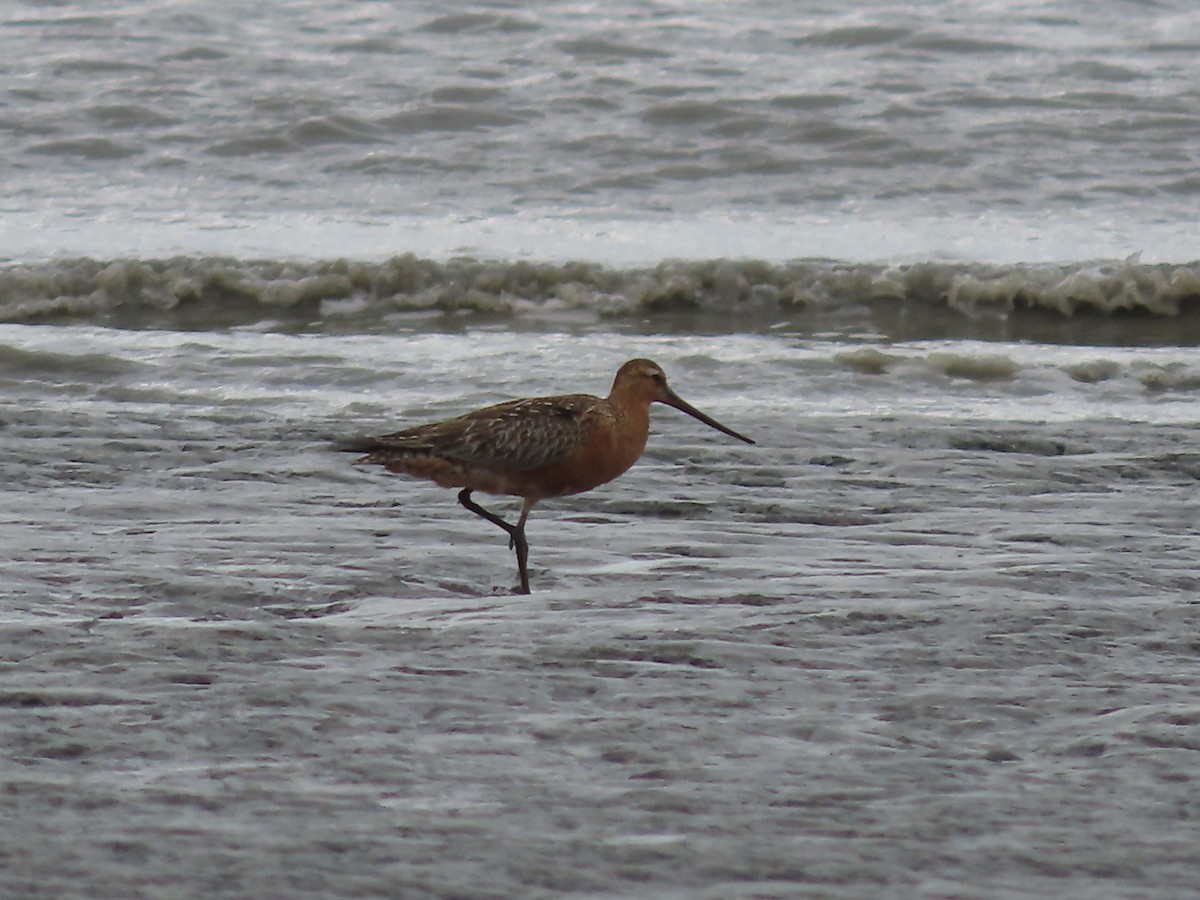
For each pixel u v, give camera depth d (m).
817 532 12.30
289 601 10.29
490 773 7.17
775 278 22.69
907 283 22.70
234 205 26.33
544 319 22.02
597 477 11.80
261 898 5.83
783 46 34.06
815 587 10.60
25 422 15.48
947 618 9.79
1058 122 30.11
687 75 32.19
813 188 27.61
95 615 9.84
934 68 32.84
